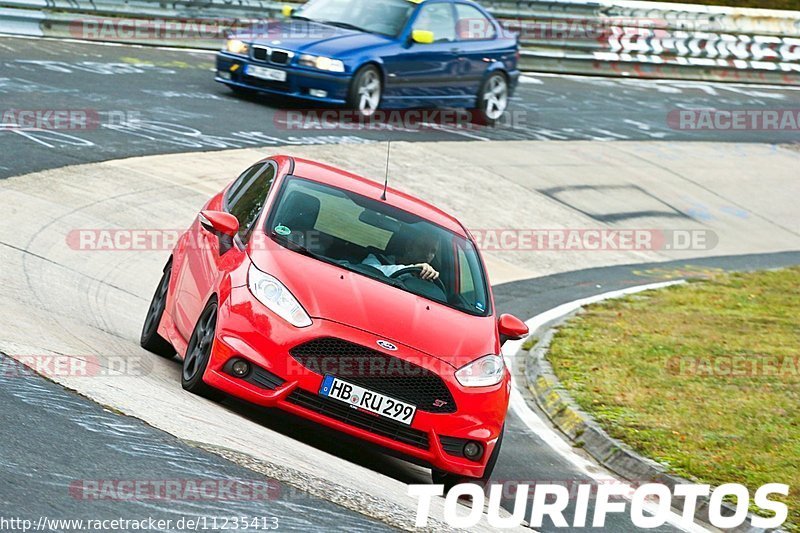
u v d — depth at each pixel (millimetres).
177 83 33844
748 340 22531
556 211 31344
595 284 26781
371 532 9141
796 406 17984
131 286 18750
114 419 10328
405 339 12031
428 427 11852
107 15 37531
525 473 14133
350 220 13820
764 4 63969
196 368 12422
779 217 36156
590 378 18641
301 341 11750
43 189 22078
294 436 12641
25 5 35219
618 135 40500
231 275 12484
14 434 9281
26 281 16562
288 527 8688
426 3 35375
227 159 27391
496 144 35656
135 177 24422
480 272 14266
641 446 15375
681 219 33719
